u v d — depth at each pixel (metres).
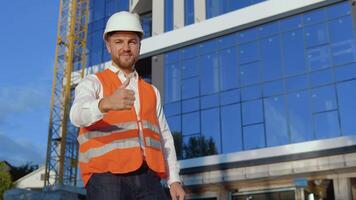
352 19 27.55
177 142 31.11
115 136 3.21
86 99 3.10
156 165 3.30
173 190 3.58
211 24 32.38
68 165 44.94
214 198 29.12
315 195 26.95
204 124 30.48
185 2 34.84
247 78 30.00
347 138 25.34
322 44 28.08
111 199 3.06
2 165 57.50
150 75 36.81
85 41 46.66
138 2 39.56
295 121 27.33
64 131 45.69
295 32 29.25
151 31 38.94
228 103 30.08
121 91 2.86
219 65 31.41
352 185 25.39
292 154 26.70
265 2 30.62
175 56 33.62
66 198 28.58
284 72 28.75
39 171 55.94
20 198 28.56
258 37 30.53
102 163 3.14
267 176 27.44
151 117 3.47
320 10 28.83
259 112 28.73
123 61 3.45
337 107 26.31
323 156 26.02
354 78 26.36
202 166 29.48
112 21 3.45
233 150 28.86
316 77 27.55
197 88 31.77
